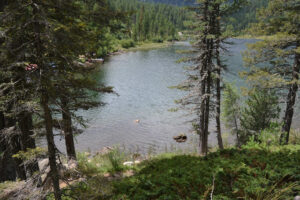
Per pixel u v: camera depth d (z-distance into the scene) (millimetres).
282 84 16812
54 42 4734
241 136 21234
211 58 16734
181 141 23688
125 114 30562
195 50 17312
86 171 11211
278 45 16547
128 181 8961
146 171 11164
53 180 5727
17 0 4840
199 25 16078
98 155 17562
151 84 45688
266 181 7043
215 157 11383
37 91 5285
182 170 9344
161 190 7652
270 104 19734
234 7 15328
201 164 10133
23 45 4820
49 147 5645
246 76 18344
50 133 5645
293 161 8945
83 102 8789
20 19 4973
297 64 16281
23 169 9258
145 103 34938
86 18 6848
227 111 21188
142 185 8320
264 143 12086
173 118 29594
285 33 15703
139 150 21344
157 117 29859
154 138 24234
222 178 8008
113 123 27594
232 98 20891
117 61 72312
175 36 147875
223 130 25625
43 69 5156
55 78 5328
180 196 7246
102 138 23750
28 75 5160
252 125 20734
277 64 17531
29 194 5434
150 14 161625
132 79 49375
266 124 20125
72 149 11930
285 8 16031
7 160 9219
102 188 6781
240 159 9656
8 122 8875
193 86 18203
